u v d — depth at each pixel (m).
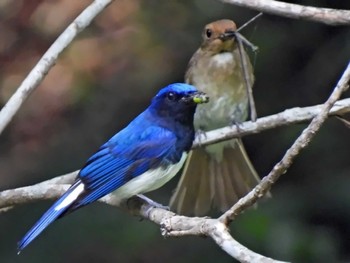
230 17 14.93
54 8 14.95
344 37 14.97
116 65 15.22
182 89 9.48
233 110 12.56
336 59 14.99
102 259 14.70
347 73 7.55
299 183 14.60
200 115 12.52
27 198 9.28
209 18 15.05
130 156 9.34
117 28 15.16
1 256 14.88
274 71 15.05
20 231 15.02
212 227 7.48
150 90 15.31
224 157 11.57
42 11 14.96
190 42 15.16
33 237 8.48
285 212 14.21
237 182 11.54
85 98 15.30
